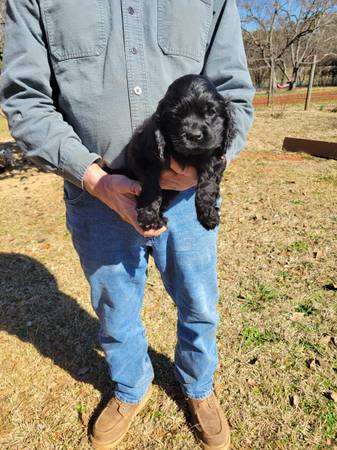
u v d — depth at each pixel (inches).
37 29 68.4
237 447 95.0
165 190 76.9
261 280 153.3
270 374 112.8
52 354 124.8
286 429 98.0
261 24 1385.3
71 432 100.8
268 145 369.7
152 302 142.5
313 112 619.2
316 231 188.4
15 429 101.4
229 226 197.6
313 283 150.1
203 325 92.0
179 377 100.8
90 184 68.6
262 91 1439.5
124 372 96.7
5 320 139.6
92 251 84.7
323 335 125.3
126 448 96.7
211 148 71.1
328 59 1744.6
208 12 74.3
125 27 67.7
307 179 260.8
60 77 70.4
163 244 84.2
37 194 256.8
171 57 72.1
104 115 71.5
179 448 96.0
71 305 145.6
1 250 183.2
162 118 69.2
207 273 87.5
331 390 107.0
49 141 67.8
